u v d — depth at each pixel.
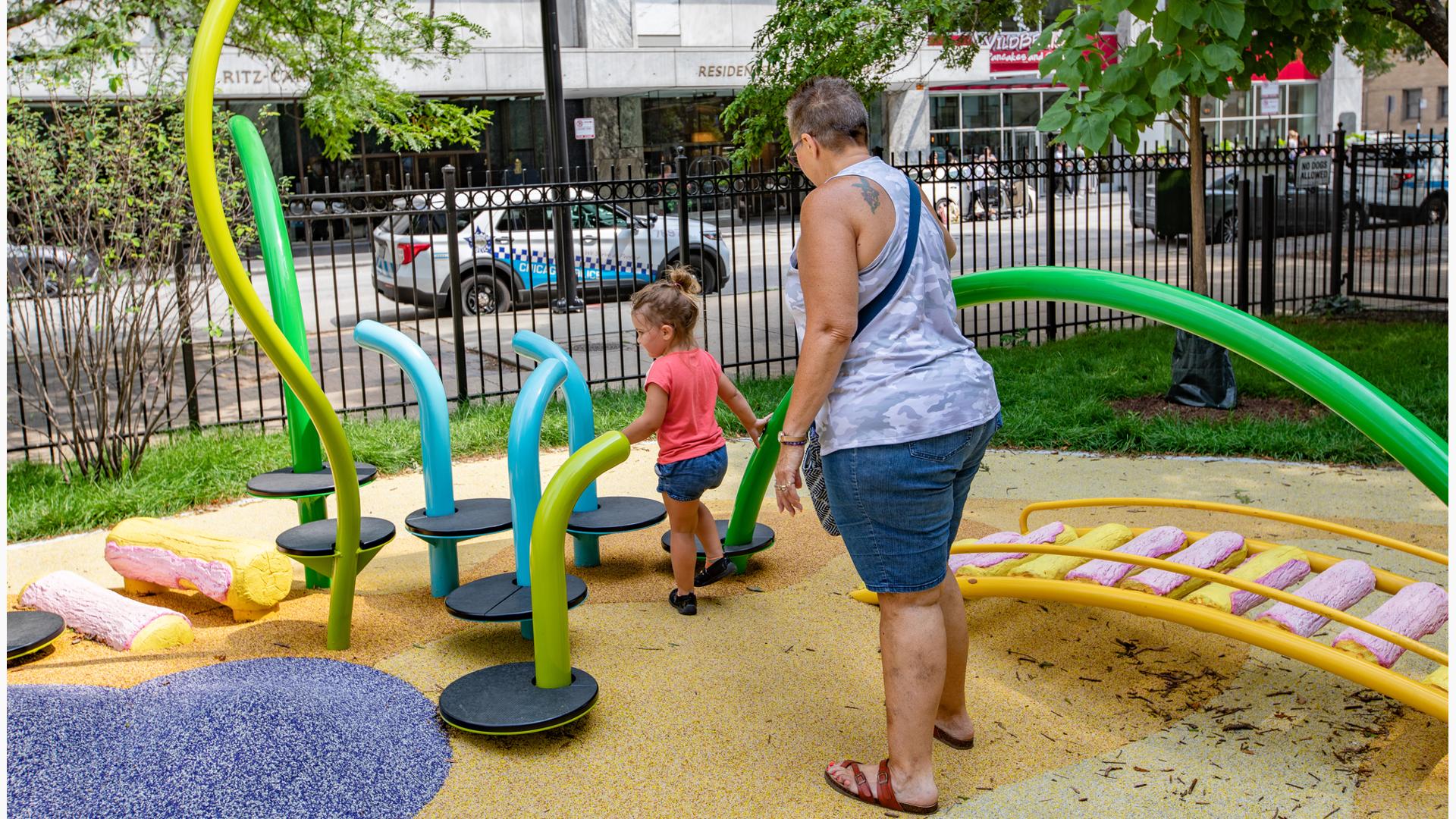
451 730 3.14
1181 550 3.96
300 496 3.95
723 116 10.65
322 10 9.37
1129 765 2.94
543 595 3.11
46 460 7.25
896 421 2.48
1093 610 3.99
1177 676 3.46
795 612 4.06
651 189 8.52
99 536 5.26
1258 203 12.65
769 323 12.45
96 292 6.02
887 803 2.73
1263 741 3.05
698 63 28.22
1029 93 31.36
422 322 13.13
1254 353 2.78
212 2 2.88
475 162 27.05
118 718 3.06
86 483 5.99
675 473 3.92
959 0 9.56
